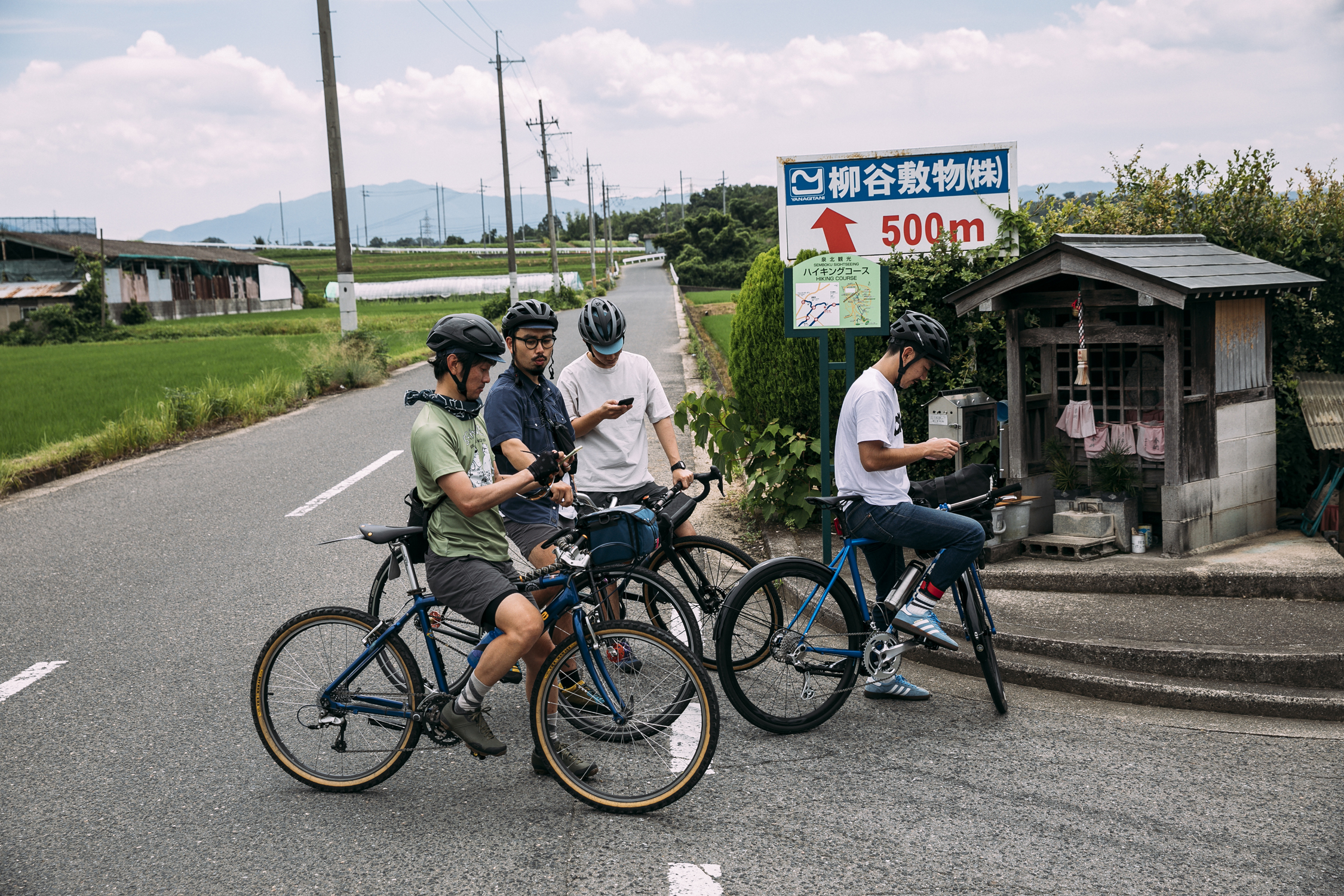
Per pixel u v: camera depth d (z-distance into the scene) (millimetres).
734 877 3270
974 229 7762
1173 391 5918
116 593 6770
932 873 3271
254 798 3938
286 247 143375
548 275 74188
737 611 4406
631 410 4965
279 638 4059
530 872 3334
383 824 3703
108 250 58188
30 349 36156
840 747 4281
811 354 7430
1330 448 6691
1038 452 6586
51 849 3555
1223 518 6359
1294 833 3490
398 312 63219
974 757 4145
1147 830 3521
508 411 4367
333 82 21484
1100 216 7953
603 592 4203
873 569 4836
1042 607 5566
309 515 8883
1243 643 4863
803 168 7906
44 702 4945
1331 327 7402
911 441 7590
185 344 36156
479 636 4016
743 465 8008
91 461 12148
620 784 3811
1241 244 7438
